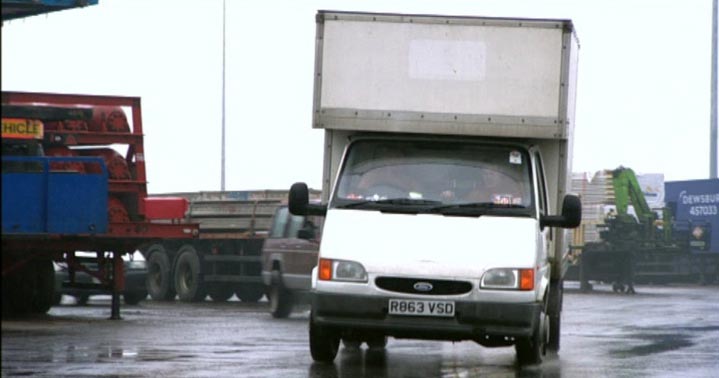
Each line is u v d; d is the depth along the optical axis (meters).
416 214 33.84
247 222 78.75
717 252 133.50
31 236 48.94
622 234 108.38
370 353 38.72
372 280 32.16
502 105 35.75
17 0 52.97
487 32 35.97
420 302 31.98
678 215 140.62
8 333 44.91
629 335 50.06
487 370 33.25
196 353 36.97
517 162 35.31
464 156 35.44
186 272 80.94
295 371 31.62
